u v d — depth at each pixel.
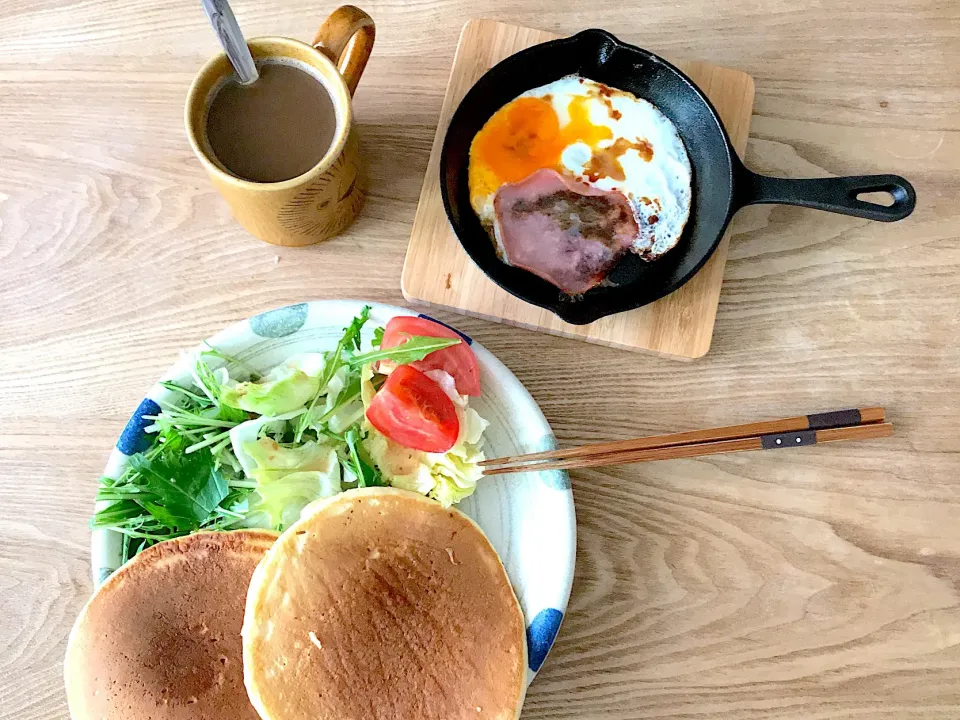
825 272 0.45
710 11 0.47
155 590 0.37
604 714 0.42
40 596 0.42
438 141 0.45
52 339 0.45
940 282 0.45
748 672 0.42
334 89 0.37
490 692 0.38
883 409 0.43
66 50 0.46
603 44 0.42
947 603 0.43
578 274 0.44
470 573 0.38
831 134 0.46
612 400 0.44
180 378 0.40
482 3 0.47
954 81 0.46
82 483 0.43
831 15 0.47
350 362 0.39
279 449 0.39
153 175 0.46
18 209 0.45
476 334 0.45
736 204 0.40
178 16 0.47
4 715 0.41
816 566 0.43
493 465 0.41
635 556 0.43
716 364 0.45
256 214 0.39
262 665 0.36
